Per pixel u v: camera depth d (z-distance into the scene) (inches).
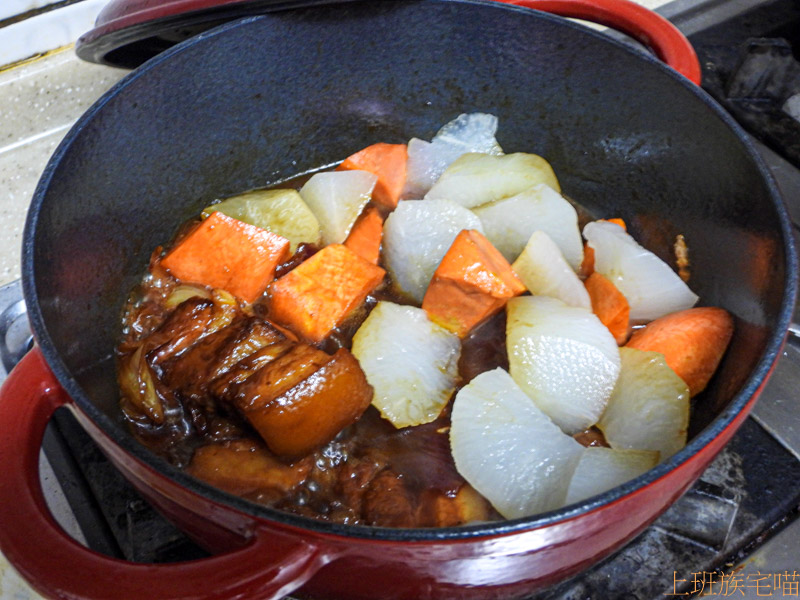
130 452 7.8
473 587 8.5
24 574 7.5
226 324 11.8
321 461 10.7
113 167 12.4
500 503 10.1
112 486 11.4
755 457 11.6
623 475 9.7
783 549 10.8
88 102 17.0
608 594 10.3
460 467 10.4
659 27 13.3
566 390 11.2
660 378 11.0
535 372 11.2
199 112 13.4
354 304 12.6
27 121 16.5
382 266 13.4
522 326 11.5
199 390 11.0
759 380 8.4
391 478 10.5
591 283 12.8
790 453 11.6
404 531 7.2
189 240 13.0
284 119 14.6
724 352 11.6
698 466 8.2
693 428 11.2
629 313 12.6
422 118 15.4
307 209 13.8
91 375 11.8
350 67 14.2
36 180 16.6
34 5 16.0
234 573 7.4
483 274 12.0
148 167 13.2
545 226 13.3
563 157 15.0
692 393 11.6
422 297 12.9
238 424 10.8
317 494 10.4
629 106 13.5
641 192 14.2
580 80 13.7
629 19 13.5
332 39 13.6
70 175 11.3
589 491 9.7
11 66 16.2
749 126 16.6
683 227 13.5
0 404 8.7
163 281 13.3
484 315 12.1
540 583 8.9
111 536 11.0
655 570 10.5
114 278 12.9
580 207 15.2
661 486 7.8
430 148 14.9
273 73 13.7
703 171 12.7
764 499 11.1
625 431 10.9
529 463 10.2
